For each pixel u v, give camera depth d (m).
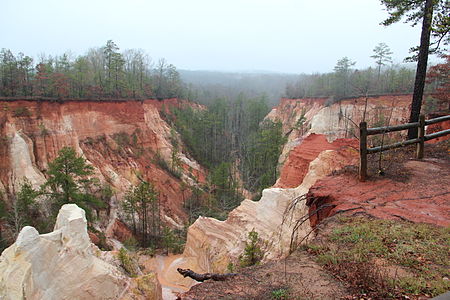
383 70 67.00
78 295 11.56
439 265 4.40
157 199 36.28
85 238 12.45
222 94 113.69
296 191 17.31
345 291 4.08
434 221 5.68
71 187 24.22
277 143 47.34
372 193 7.17
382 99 40.09
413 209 6.22
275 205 18.05
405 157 10.06
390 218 5.89
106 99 41.69
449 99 25.69
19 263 10.18
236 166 54.91
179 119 61.94
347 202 6.79
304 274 4.65
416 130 12.53
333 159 15.79
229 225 21.59
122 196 34.28
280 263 5.15
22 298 9.75
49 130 32.22
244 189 45.53
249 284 4.61
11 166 28.03
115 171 37.50
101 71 55.22
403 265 4.48
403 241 5.10
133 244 29.69
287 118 70.62
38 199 26.98
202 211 37.47
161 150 47.53
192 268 23.08
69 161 23.88
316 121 44.97
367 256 4.79
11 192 26.94
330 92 64.94
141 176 39.88
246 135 64.31
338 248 5.18
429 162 9.25
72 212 12.52
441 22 8.76
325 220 6.36
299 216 14.72
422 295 3.79
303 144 25.44
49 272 11.07
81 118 37.28
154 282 14.70
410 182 7.66
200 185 46.16
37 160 30.62
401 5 12.52
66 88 39.22
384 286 4.00
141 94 56.22
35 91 38.28
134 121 45.31
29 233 10.68
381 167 8.89
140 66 69.12
